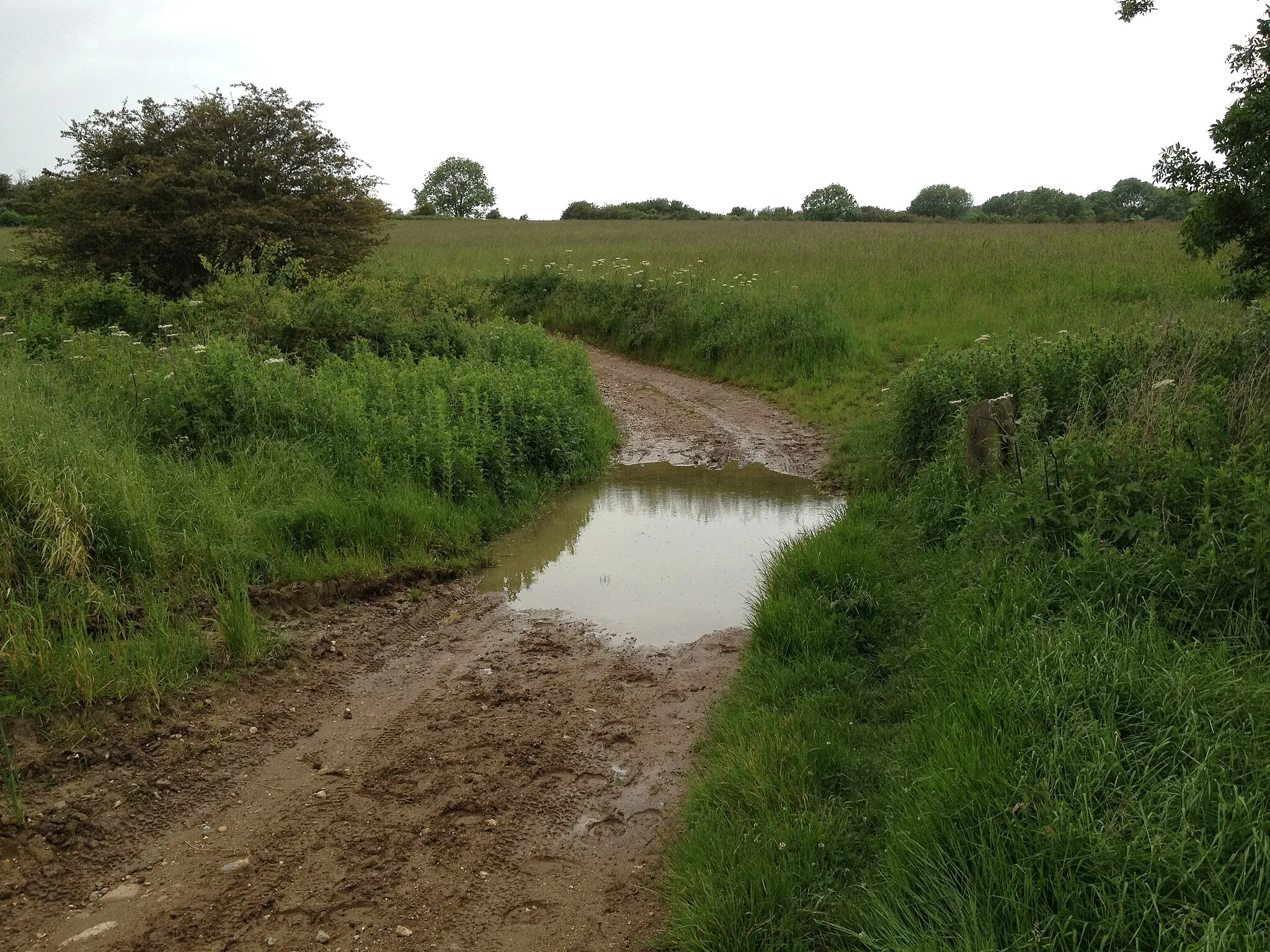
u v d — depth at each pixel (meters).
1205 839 2.97
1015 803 3.33
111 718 4.88
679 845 3.93
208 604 6.17
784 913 3.35
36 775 4.40
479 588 7.38
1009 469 6.82
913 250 25.61
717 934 3.26
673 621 6.64
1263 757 3.33
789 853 3.64
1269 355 6.97
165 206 17.27
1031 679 4.03
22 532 5.88
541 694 5.57
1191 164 9.81
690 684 5.66
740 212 73.88
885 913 3.12
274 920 3.62
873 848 3.64
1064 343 9.26
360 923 3.62
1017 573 5.23
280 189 18.52
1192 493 5.21
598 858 4.04
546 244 37.31
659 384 16.81
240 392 9.07
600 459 11.51
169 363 9.68
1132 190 75.62
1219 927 2.65
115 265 16.83
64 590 5.74
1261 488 4.83
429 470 8.95
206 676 5.43
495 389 11.00
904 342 16.16
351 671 5.88
